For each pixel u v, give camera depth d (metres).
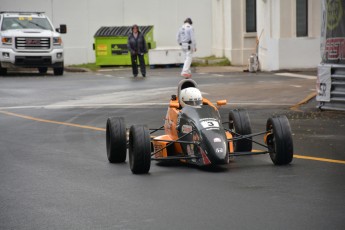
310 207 22.55
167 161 31.48
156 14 103.06
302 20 77.81
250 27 93.50
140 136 28.22
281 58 77.81
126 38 97.06
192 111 29.47
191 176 27.86
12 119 47.75
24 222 21.77
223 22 97.25
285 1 76.94
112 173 29.05
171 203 23.59
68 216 22.28
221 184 26.27
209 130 28.09
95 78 79.06
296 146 34.78
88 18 101.25
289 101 54.00
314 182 26.31
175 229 20.56
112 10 101.94
